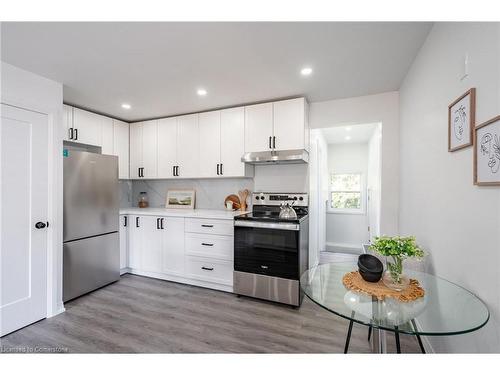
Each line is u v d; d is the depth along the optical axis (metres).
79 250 2.58
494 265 1.00
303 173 3.10
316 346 1.80
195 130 3.29
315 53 1.86
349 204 5.28
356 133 4.27
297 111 2.72
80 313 2.27
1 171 1.92
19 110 2.03
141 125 3.65
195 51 1.83
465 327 1.00
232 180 3.48
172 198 3.80
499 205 0.97
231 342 1.84
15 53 1.83
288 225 2.40
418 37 1.68
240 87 2.50
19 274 2.02
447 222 1.41
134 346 1.79
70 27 1.54
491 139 1.00
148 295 2.67
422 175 1.82
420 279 1.41
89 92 2.61
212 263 2.83
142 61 1.97
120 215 3.20
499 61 0.95
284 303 2.42
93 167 2.74
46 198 2.21
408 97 2.18
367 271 1.33
